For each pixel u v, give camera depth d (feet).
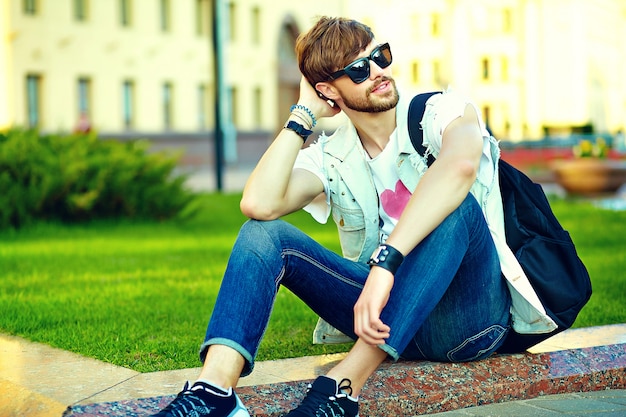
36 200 38.75
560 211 43.57
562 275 11.12
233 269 10.04
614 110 184.55
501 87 164.55
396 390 10.80
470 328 11.02
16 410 10.62
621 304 17.08
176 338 14.34
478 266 10.67
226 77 130.00
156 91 119.03
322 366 11.85
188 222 42.55
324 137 11.57
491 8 163.32
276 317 16.19
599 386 11.97
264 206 10.57
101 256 27.66
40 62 100.63
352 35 10.73
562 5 164.45
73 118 105.40
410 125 11.00
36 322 15.57
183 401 9.34
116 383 11.15
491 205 11.02
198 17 127.13
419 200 10.07
